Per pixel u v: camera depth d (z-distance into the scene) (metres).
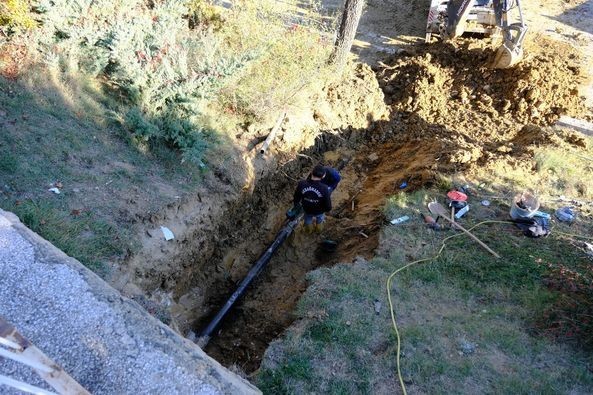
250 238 8.16
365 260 6.84
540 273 6.57
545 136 9.18
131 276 5.89
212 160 7.75
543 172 8.33
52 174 6.35
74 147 6.83
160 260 6.34
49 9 7.93
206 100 8.20
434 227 7.25
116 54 7.79
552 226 7.34
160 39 8.38
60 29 7.97
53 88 7.36
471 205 7.68
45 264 4.56
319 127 9.56
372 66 11.09
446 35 11.20
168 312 5.74
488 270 6.62
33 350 3.47
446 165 8.42
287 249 8.02
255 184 8.30
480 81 10.48
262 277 7.65
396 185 8.54
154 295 6.32
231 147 8.16
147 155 7.40
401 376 5.28
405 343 5.62
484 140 9.34
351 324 5.82
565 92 10.05
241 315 7.05
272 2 11.09
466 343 5.66
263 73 8.97
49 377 3.41
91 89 7.75
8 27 7.70
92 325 4.18
